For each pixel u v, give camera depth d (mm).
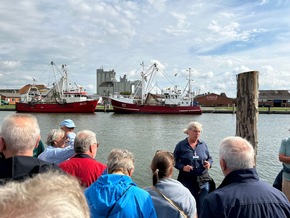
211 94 110125
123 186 2434
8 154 2369
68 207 740
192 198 3072
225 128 37469
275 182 5355
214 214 2230
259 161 15742
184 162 5113
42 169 2184
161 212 2883
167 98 69188
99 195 2357
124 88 173750
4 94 123375
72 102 67000
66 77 72875
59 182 834
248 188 2318
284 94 104500
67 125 5520
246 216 2168
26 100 77375
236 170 2426
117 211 2283
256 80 5570
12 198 722
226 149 2500
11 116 2490
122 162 2811
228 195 2277
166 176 3137
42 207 710
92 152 3568
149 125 41062
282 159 4703
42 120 48375
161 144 23312
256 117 5609
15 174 2121
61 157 4227
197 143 5277
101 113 68188
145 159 16531
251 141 5605
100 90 173500
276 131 33562
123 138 26797
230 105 108938
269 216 2189
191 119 53719
